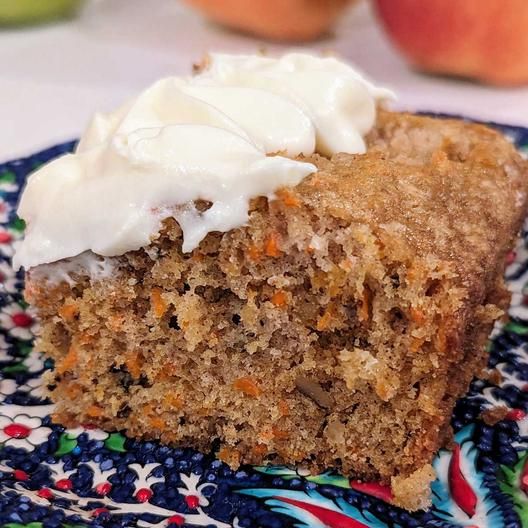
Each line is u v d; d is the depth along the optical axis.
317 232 0.14
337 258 0.14
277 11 0.36
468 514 0.14
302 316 0.15
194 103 0.16
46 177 0.16
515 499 0.15
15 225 0.21
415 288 0.14
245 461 0.16
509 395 0.17
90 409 0.17
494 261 0.15
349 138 0.16
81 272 0.16
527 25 0.31
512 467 0.15
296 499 0.15
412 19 0.33
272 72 0.17
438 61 0.33
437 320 0.14
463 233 0.15
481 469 0.15
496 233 0.15
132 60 0.35
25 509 0.13
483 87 0.34
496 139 0.19
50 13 0.39
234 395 0.16
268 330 0.15
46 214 0.15
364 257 0.14
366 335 0.15
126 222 0.14
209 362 0.16
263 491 0.15
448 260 0.14
